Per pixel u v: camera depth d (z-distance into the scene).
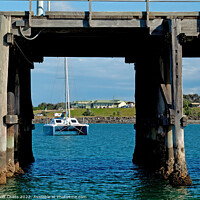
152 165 14.80
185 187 11.45
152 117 14.40
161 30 11.77
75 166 18.36
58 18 11.66
